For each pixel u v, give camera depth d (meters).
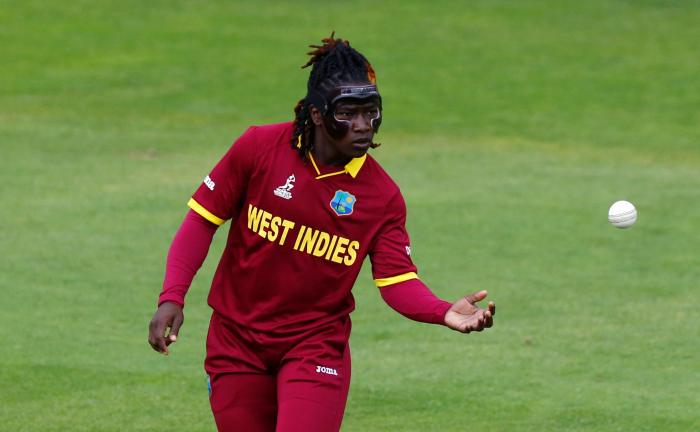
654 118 74.06
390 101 76.44
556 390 32.50
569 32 93.12
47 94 76.19
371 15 96.38
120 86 78.38
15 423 29.39
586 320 39.28
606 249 48.31
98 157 63.25
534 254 47.44
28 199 54.41
